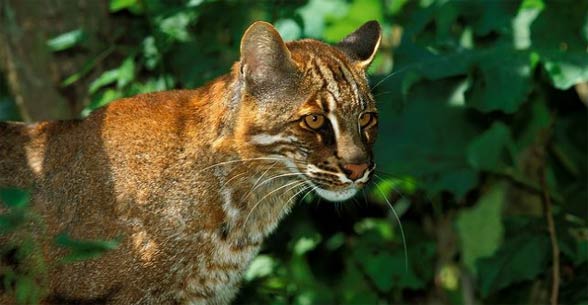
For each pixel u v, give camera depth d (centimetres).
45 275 764
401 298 1118
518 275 988
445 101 1092
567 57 942
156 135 784
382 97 1061
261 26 749
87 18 1022
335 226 1142
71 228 769
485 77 949
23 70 1030
